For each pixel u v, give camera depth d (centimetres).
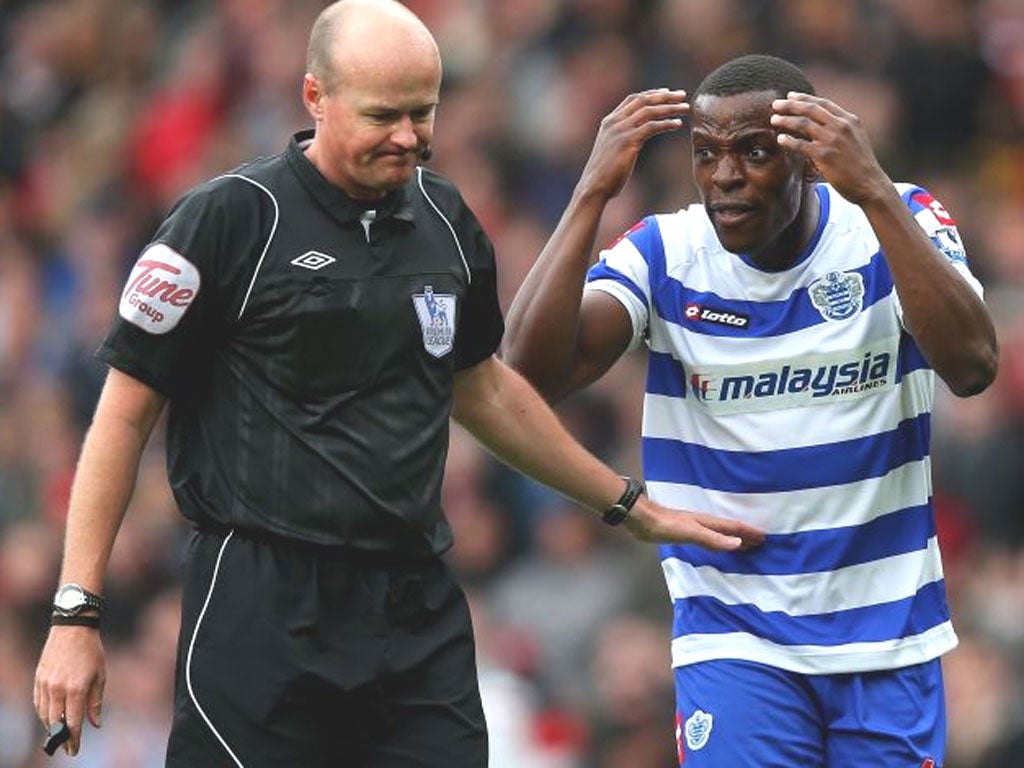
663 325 2352
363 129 2088
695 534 2294
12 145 6284
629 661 3869
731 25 5075
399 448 2128
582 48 5350
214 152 5838
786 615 2309
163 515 4622
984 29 5219
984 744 3609
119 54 6391
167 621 4150
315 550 2119
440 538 2172
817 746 2312
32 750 4338
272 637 2108
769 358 2311
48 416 5194
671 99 2333
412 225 2164
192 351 2131
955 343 2233
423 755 2145
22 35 6556
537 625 4131
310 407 2114
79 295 5688
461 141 5281
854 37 5053
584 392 4488
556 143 5197
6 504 4994
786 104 2203
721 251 2336
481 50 5581
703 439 2339
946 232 2319
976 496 4181
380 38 2086
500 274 4916
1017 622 3809
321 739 2136
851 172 2208
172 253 2109
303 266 2117
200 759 2119
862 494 2303
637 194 4759
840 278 2306
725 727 2303
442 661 2166
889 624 2302
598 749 3853
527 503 4438
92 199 6012
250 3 6147
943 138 4972
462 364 2253
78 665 2073
